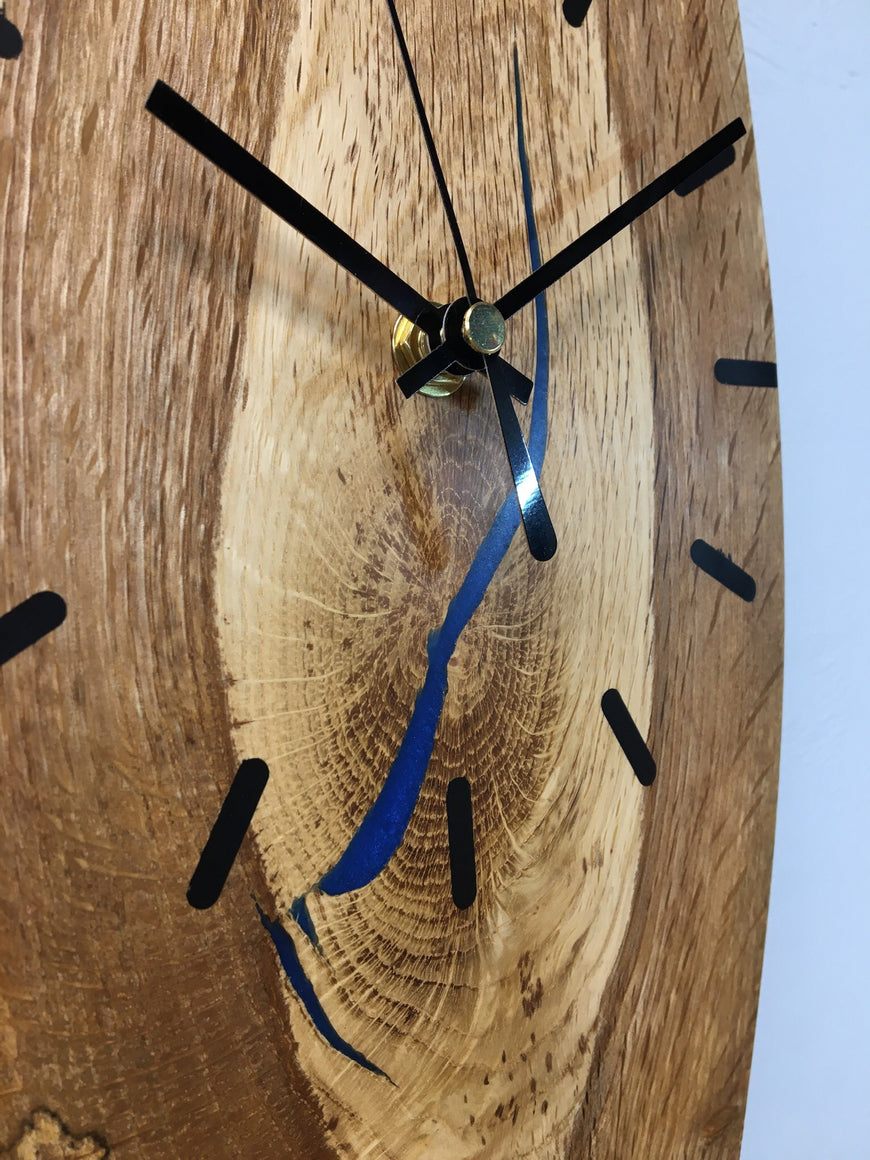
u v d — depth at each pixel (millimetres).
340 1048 134
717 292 187
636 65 177
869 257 247
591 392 167
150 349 120
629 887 170
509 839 155
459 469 150
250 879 126
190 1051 120
